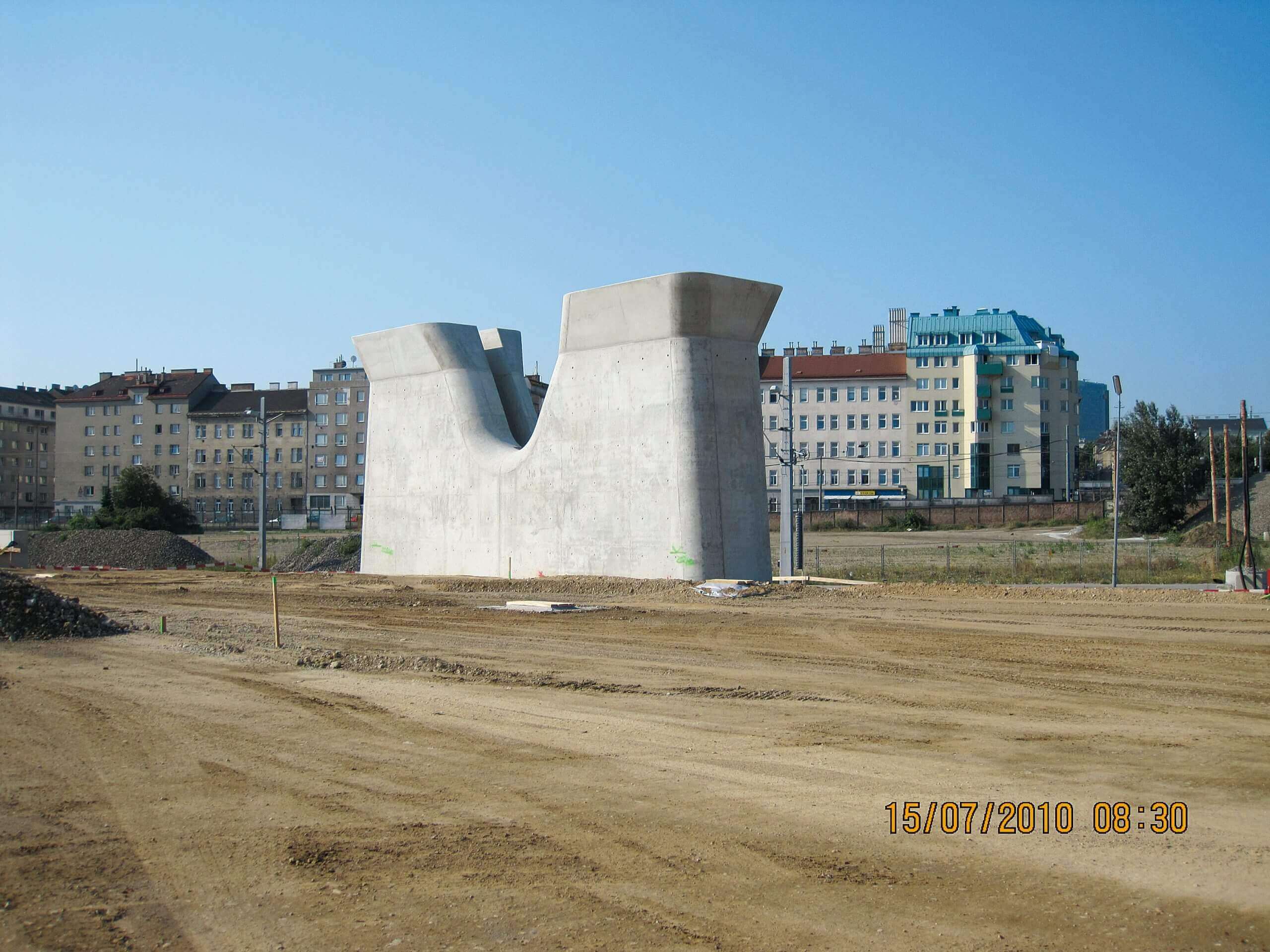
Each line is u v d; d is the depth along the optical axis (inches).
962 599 1037.8
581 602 1012.5
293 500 3843.5
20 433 4520.2
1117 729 451.5
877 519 3112.7
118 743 428.8
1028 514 3186.5
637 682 574.9
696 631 805.2
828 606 972.6
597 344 1175.0
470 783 367.2
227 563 2124.8
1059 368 3762.3
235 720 472.7
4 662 648.4
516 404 1464.1
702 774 378.0
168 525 2903.5
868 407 3646.7
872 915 252.2
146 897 263.6
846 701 517.7
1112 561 1627.7
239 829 317.4
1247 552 1440.7
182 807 339.6
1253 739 429.7
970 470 3636.8
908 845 301.7
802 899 262.4
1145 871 280.7
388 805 341.1
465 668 612.4
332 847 300.7
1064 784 362.0
